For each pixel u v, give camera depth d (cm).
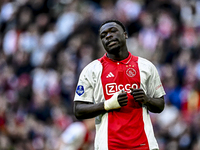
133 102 1328
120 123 1310
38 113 3778
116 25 1373
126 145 1291
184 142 3238
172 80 3825
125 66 1365
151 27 4538
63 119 3703
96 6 5112
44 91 4131
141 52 4375
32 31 4950
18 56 4703
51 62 4441
